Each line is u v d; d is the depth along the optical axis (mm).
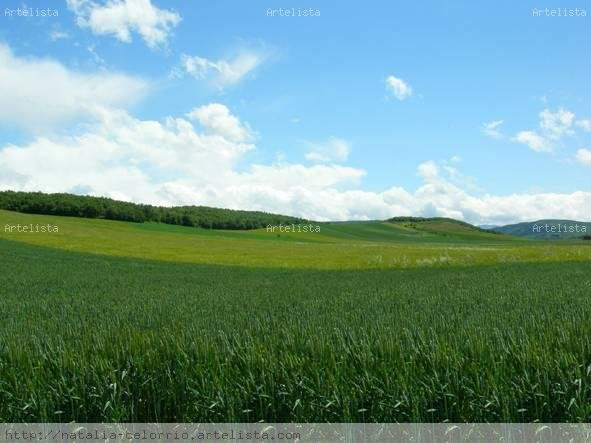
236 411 6234
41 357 7430
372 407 6047
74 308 17328
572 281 24250
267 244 79500
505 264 43594
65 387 6531
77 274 37469
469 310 13320
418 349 6828
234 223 136500
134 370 6852
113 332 9531
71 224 92625
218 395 6207
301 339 7598
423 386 6051
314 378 6254
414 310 13594
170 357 7188
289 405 6199
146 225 108188
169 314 14375
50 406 6480
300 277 35219
